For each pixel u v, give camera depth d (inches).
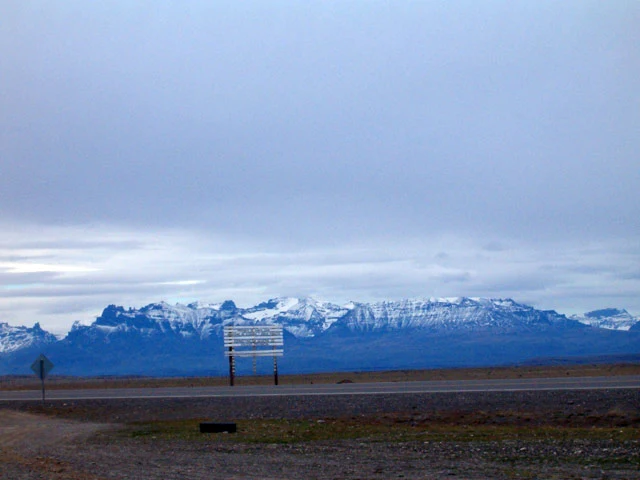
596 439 1182.9
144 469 920.9
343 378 3378.4
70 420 1701.5
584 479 812.6
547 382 2111.2
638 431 1305.4
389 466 927.0
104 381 4170.8
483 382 2213.3
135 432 1421.0
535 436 1248.2
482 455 1017.5
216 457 1037.2
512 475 845.2
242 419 1619.1
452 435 1283.2
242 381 3255.4
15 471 912.3
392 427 1429.6
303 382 3004.4
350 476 847.7
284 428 1422.2
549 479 815.1
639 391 1736.0
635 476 830.5
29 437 1359.5
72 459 1035.9
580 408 1596.9
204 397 1909.4
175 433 1385.3
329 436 1289.4
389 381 2672.2
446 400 1728.6
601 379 2183.8
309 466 934.4
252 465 948.0
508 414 1565.0
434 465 931.3
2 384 3961.6
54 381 4680.1
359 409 1683.1
